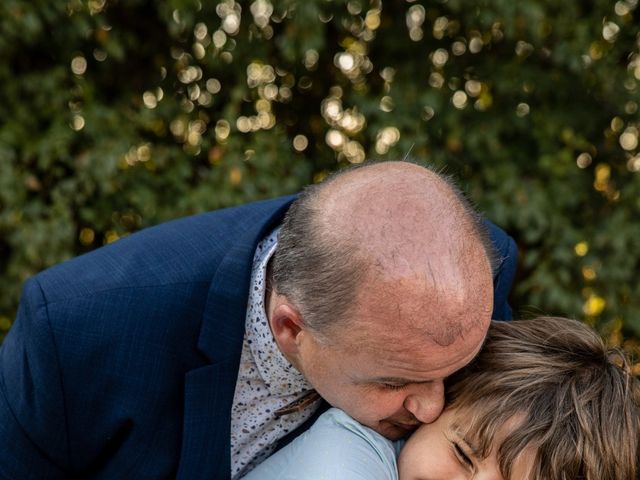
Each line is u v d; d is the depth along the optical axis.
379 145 3.15
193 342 1.56
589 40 3.06
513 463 1.55
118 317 1.53
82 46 3.09
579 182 3.13
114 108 3.07
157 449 1.58
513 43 3.16
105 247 1.70
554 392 1.61
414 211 1.25
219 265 1.58
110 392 1.53
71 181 2.95
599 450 1.59
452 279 1.21
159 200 3.08
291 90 3.27
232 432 1.70
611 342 3.15
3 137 2.91
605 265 3.12
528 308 3.18
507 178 3.09
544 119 3.13
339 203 1.31
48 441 1.55
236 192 3.05
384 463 1.52
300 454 1.56
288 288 1.36
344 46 3.24
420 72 3.18
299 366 1.48
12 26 2.85
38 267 2.94
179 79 3.20
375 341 1.25
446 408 1.61
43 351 1.49
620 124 3.19
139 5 3.13
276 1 2.98
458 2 3.01
